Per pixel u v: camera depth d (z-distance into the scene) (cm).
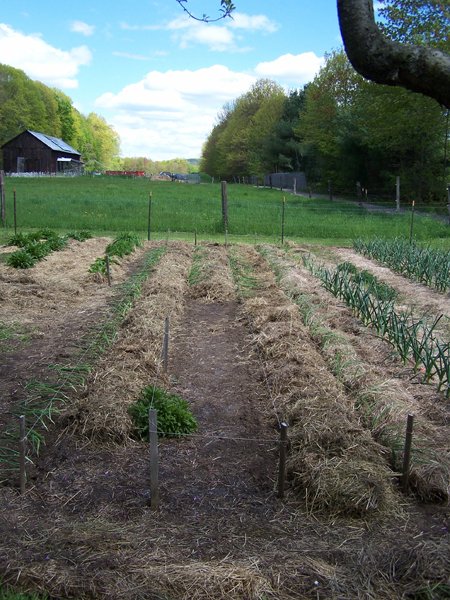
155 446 423
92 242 1756
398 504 443
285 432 442
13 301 1005
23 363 723
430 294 1180
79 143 10588
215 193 4638
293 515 430
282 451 443
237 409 616
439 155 3778
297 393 605
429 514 437
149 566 361
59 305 1005
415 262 1352
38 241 1636
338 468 453
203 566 359
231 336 870
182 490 459
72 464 494
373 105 3347
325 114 5028
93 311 966
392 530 415
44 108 8550
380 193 4609
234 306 1055
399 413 569
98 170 10881
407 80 311
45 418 570
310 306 974
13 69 8144
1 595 338
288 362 699
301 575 359
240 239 2025
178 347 812
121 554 374
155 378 659
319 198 4469
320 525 419
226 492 459
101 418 538
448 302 1111
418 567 367
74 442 527
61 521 412
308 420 525
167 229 2183
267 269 1377
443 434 560
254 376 708
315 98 5172
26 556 371
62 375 671
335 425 511
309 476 452
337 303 1045
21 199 3059
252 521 421
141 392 587
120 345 743
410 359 777
